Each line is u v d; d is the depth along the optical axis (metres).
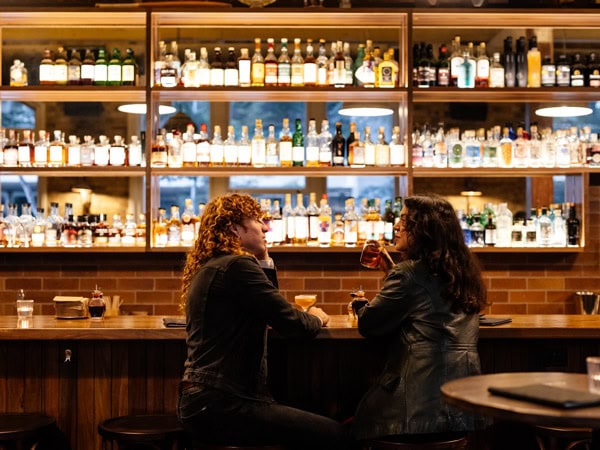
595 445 2.41
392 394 2.75
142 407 3.35
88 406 3.34
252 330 2.76
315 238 4.74
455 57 4.71
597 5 4.86
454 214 2.91
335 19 4.81
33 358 3.34
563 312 4.97
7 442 3.09
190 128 4.71
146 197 4.66
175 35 5.17
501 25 4.95
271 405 2.76
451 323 2.78
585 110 5.18
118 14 4.69
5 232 4.76
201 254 2.86
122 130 5.67
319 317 3.15
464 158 4.75
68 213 4.82
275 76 4.65
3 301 4.89
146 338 3.18
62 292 4.90
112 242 4.80
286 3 5.08
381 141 4.74
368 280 4.91
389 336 2.91
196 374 2.70
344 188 6.05
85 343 3.34
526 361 3.40
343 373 3.36
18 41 5.25
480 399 2.00
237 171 4.65
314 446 2.76
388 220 4.77
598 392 2.05
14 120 5.63
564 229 4.82
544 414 1.83
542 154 4.74
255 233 2.92
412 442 2.74
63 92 4.76
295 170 4.66
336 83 4.69
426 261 2.84
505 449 3.37
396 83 4.75
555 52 5.25
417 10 4.68
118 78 4.71
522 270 4.98
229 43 5.18
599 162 4.73
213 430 2.70
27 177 5.61
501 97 4.90
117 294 4.89
